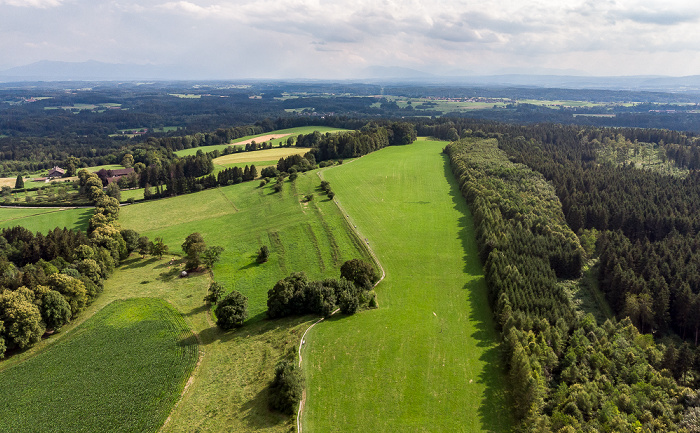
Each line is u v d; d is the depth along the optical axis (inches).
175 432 1968.5
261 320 3006.9
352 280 3339.1
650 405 1994.3
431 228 4520.2
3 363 2583.7
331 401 2137.1
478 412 2055.9
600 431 1849.2
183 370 2434.8
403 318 2903.5
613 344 2459.4
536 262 3432.6
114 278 3860.7
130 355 2605.8
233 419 2030.0
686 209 4788.4
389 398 2151.8
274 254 4153.5
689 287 3058.6
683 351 2310.5
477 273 3567.9
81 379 2391.7
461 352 2516.0
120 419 2080.5
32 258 4089.6
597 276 3715.6
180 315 3105.3
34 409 2169.0
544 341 2401.6
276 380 2190.0
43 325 2834.6
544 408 2032.5
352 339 2650.1
